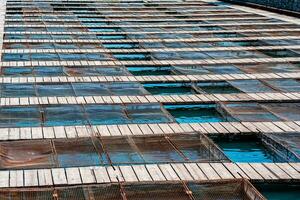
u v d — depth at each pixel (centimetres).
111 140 1455
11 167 1266
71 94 1902
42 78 2092
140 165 1310
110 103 1802
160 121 1664
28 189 1127
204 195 1152
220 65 2427
